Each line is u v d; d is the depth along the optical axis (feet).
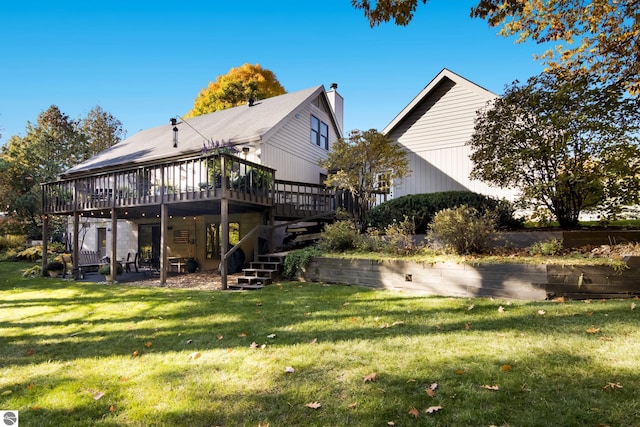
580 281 17.26
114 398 9.91
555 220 29.63
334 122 59.98
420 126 42.27
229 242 43.09
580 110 23.80
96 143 111.45
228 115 55.01
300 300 20.90
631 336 11.94
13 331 17.57
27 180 84.12
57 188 41.73
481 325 14.32
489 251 22.40
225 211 27.91
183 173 41.75
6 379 11.65
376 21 18.84
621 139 23.54
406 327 14.75
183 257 45.75
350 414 8.46
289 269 28.43
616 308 15.03
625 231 22.07
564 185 24.73
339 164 36.19
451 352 11.69
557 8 25.85
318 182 53.52
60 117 96.58
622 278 17.13
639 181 23.40
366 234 30.27
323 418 8.36
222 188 27.94
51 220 79.15
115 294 26.45
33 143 85.66
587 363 10.20
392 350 12.23
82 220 63.31
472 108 39.32
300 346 13.24
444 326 14.53
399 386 9.66
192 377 11.00
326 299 20.74
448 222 22.76
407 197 32.58
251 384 10.29
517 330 13.39
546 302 16.92
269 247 34.63
